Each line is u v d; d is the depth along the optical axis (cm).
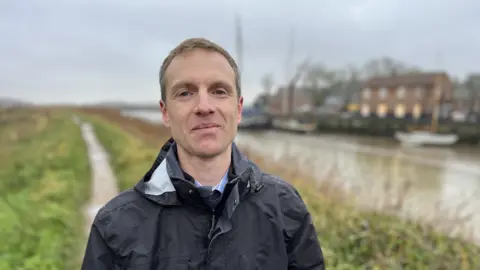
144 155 1068
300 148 1953
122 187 790
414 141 2302
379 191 826
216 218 138
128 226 136
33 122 3228
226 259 136
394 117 3784
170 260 133
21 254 376
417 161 1480
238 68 154
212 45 142
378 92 4028
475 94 4344
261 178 154
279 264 144
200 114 133
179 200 136
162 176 140
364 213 571
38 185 715
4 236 403
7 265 345
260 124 3516
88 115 5631
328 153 1734
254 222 143
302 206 157
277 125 3506
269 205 148
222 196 136
